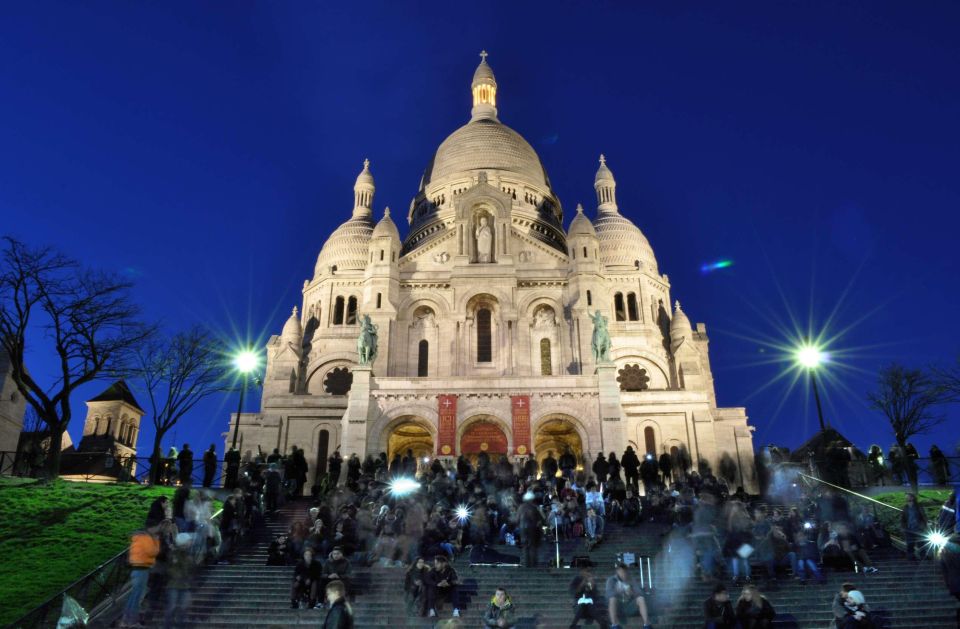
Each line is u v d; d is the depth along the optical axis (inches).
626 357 2898.6
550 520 1243.8
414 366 2447.1
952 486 1574.8
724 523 1226.0
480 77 4057.6
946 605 974.4
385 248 2554.1
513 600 1000.2
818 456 1886.1
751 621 821.9
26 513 1382.9
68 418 1753.2
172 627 909.8
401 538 1107.9
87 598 968.9
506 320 2450.8
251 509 1295.5
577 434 2285.9
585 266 2498.8
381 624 924.0
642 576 1040.8
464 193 2655.0
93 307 1857.8
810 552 1047.0
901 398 2192.4
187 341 2187.5
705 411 2598.4
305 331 3129.9
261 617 944.9
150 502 1477.6
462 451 2110.0
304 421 2561.5
